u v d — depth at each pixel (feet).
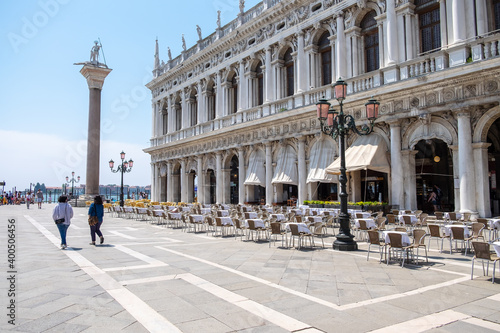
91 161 154.61
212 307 24.50
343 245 46.68
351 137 85.92
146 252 45.75
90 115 154.81
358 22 88.12
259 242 54.54
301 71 99.50
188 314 23.16
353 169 76.28
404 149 74.84
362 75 81.71
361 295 27.27
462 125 65.10
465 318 22.65
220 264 38.22
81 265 37.42
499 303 25.38
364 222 52.90
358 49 87.45
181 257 42.27
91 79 154.30
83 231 70.54
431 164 87.45
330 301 25.86
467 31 67.00
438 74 66.39
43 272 34.19
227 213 73.97
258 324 21.61
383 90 75.36
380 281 31.22
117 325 21.26
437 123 70.33
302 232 48.39
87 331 20.36
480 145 64.13
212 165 136.36
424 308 24.44
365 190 83.92
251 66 120.16
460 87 65.26
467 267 36.47
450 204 83.66
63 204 48.49
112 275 33.14
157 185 177.78
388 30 78.28
